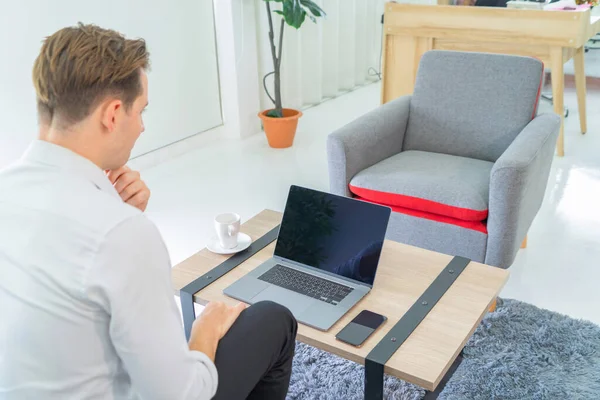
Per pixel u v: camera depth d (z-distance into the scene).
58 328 0.96
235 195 3.36
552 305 2.33
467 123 2.68
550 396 1.84
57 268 0.95
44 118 1.03
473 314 1.60
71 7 3.14
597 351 2.03
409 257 1.88
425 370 1.40
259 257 1.91
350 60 5.35
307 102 5.04
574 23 3.36
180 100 3.92
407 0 5.48
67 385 0.99
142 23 3.54
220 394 1.22
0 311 0.97
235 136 4.29
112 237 0.95
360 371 1.97
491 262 2.29
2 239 0.98
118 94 1.03
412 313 1.60
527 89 2.55
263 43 4.32
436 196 2.32
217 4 3.93
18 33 2.95
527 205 2.31
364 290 1.71
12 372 0.98
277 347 1.34
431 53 2.76
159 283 1.00
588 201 3.18
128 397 1.08
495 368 1.96
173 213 3.16
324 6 4.89
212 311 1.32
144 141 3.75
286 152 4.00
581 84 4.00
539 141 2.29
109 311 0.96
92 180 1.03
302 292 1.71
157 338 0.98
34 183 1.00
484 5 4.55
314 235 1.85
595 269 2.58
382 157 2.70
